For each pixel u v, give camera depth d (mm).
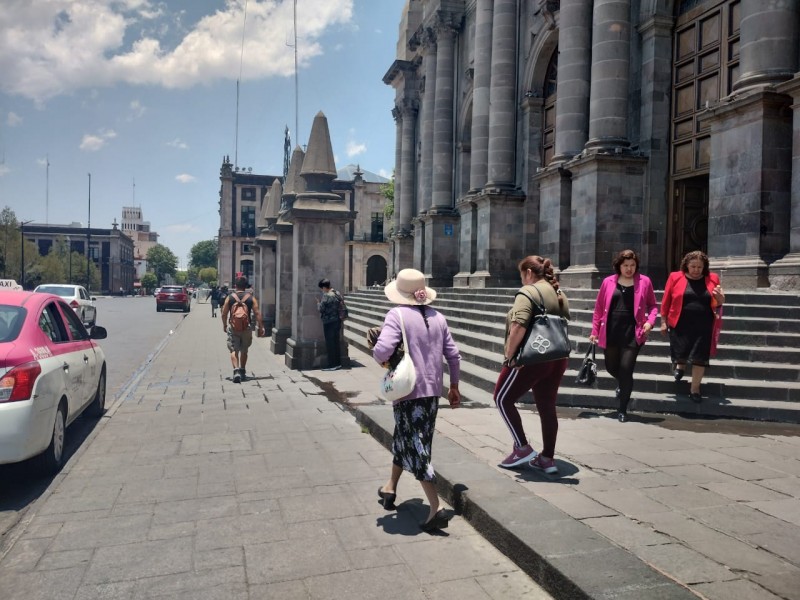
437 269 24375
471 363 10094
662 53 12758
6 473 5254
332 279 12273
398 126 32781
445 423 6496
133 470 5348
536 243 18500
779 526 3613
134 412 7828
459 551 3633
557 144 14578
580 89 14195
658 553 3215
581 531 3471
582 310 9742
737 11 11180
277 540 3822
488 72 20000
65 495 4703
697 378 6914
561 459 5102
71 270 82188
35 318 5566
